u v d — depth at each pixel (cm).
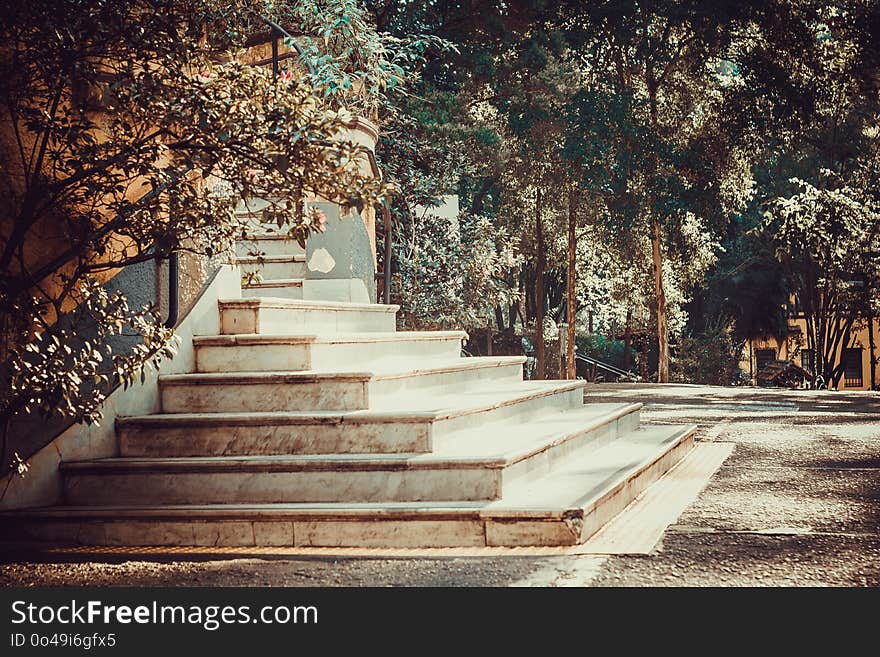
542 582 420
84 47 503
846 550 470
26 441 546
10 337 525
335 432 560
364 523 506
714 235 3519
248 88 511
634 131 2525
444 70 2195
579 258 3484
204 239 594
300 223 525
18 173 536
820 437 1014
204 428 576
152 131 609
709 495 648
